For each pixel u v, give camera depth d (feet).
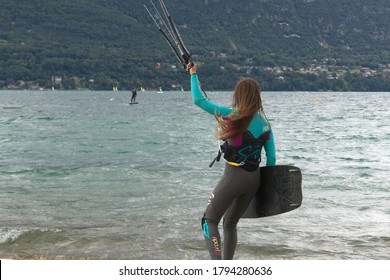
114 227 68.03
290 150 159.74
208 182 100.78
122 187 95.04
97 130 225.97
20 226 68.28
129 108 470.39
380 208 78.38
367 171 117.29
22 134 201.67
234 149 41.32
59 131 218.38
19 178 104.47
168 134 209.26
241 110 40.70
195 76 42.65
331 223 69.77
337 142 185.57
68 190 92.07
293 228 67.21
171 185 97.09
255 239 62.49
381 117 354.13
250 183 41.81
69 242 61.77
